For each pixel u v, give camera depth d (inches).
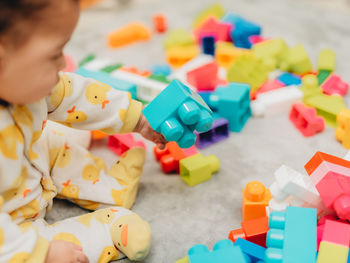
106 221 29.5
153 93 45.2
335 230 24.7
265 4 75.2
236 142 41.3
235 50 54.7
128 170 34.1
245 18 69.6
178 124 28.5
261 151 39.6
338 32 62.6
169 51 57.3
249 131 42.9
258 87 48.1
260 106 44.5
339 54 56.0
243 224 29.5
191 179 35.5
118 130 32.9
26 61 21.7
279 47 52.9
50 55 22.2
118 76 47.8
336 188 26.2
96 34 68.9
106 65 52.6
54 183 33.0
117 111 32.2
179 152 38.0
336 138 40.1
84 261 25.8
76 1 22.2
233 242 28.6
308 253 24.0
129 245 27.4
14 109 25.9
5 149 25.7
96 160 35.3
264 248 26.9
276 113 45.4
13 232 23.1
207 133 41.6
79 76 31.6
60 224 29.4
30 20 20.6
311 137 40.7
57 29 21.7
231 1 78.0
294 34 62.7
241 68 47.4
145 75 50.3
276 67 53.1
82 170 33.4
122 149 40.1
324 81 48.3
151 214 33.1
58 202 35.2
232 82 47.4
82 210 34.2
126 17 75.6
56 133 33.7
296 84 48.3
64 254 24.6
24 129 26.8
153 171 38.5
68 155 33.6
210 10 67.0
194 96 29.9
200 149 40.6
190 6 78.3
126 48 62.9
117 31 63.9
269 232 25.7
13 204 27.7
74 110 30.9
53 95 29.4
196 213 33.0
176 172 38.2
